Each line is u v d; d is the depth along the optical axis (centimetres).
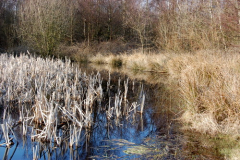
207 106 470
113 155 367
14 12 2372
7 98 641
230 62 591
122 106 693
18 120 523
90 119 503
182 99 646
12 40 2111
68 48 2155
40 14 1744
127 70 1617
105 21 2872
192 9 1367
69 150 391
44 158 366
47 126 421
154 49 2131
